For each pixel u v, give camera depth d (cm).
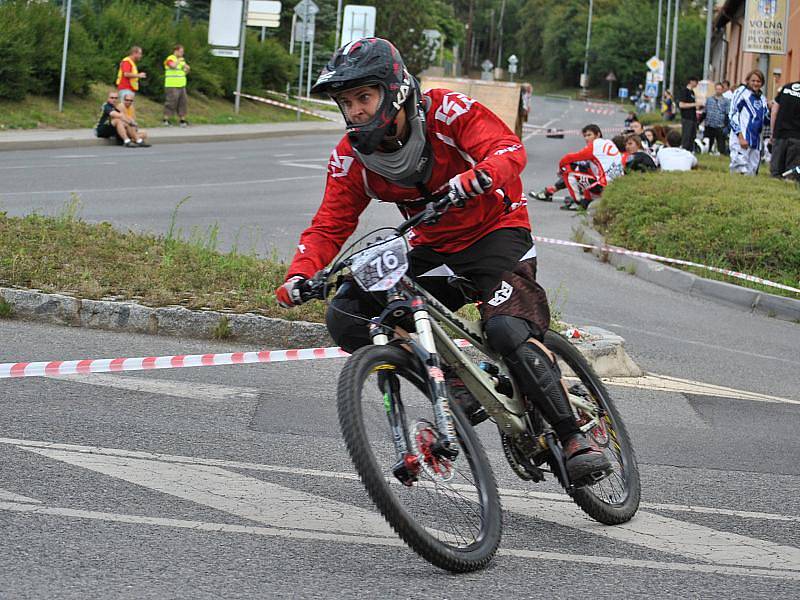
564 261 2591
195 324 1594
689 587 801
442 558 763
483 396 859
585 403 952
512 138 845
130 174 3659
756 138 3794
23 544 798
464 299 895
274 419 1207
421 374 810
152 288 1697
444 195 865
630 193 2895
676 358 1722
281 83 8100
